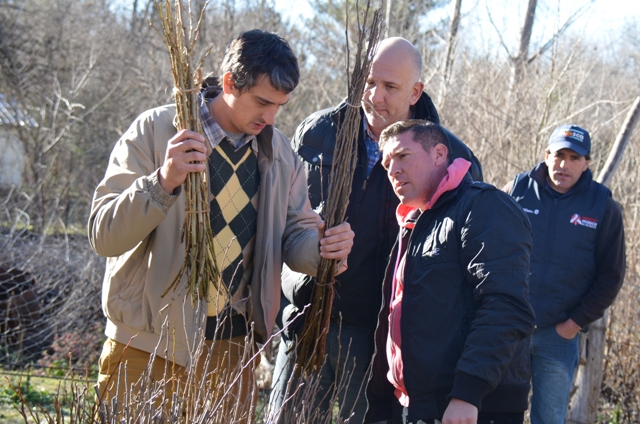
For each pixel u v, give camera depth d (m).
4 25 13.49
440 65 7.68
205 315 2.36
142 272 2.57
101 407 2.04
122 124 13.60
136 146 2.54
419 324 2.52
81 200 12.31
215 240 2.62
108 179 2.51
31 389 5.16
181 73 2.38
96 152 13.41
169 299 2.53
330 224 2.68
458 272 2.51
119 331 2.60
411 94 3.24
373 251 3.16
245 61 2.42
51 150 12.38
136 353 2.57
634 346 4.94
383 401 2.86
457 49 7.77
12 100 13.16
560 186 3.85
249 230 2.72
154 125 2.56
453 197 2.55
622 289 5.08
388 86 3.14
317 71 9.32
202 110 2.62
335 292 3.10
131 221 2.31
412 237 2.62
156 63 11.55
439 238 2.53
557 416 3.78
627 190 6.48
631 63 10.28
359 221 3.16
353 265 3.16
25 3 14.64
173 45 2.38
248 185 2.71
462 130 6.72
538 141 6.26
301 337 2.81
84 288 6.27
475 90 7.05
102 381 2.56
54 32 14.16
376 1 8.02
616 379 4.99
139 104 13.56
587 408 4.36
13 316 5.96
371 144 3.30
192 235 2.43
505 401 2.53
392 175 2.66
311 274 2.81
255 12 9.83
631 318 5.02
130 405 2.05
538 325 3.76
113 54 13.91
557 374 3.78
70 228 9.53
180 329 2.54
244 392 2.69
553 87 6.43
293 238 2.90
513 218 2.46
